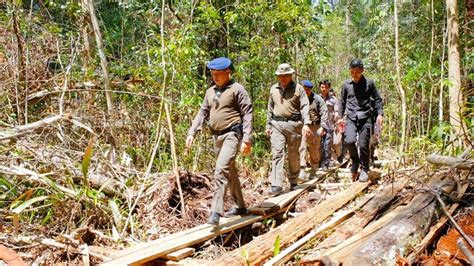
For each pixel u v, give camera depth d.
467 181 4.89
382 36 11.86
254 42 9.14
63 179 4.92
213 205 4.52
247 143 4.47
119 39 10.32
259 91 9.62
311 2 10.16
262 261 3.64
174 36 8.20
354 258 3.16
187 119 7.99
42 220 4.45
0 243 3.74
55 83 7.05
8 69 6.49
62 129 6.02
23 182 4.74
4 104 6.33
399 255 3.35
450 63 7.24
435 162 5.28
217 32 9.72
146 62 9.48
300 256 3.72
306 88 7.19
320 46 11.04
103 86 7.75
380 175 6.40
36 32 7.79
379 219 4.29
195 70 8.62
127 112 7.50
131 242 4.32
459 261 3.28
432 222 4.04
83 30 7.71
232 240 4.63
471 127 6.29
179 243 3.91
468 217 4.19
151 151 7.23
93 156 5.70
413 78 8.19
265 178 7.64
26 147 5.03
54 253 3.78
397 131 10.41
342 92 6.48
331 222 4.44
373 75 12.23
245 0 9.33
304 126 5.80
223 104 4.55
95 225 4.68
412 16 11.18
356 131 6.33
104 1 11.42
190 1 9.38
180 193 5.39
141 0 10.61
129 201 5.11
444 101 9.07
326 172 7.69
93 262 3.75
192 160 7.68
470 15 7.41
